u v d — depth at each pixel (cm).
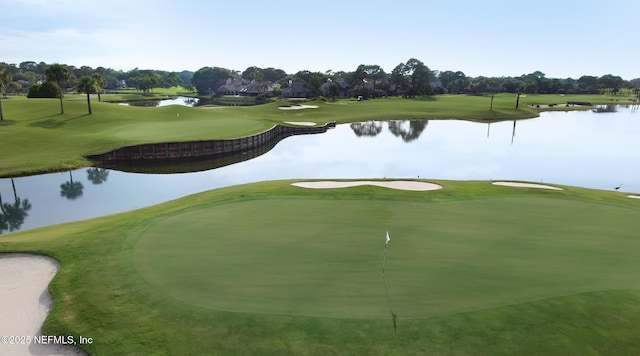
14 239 1989
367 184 3052
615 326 1225
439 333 1180
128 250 1734
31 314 1315
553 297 1356
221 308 1289
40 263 1662
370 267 1543
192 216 2173
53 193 3691
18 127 5912
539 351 1127
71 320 1270
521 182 3341
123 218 2284
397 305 1298
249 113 9725
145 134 5900
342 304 1302
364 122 9319
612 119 10238
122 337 1191
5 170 4134
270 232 1914
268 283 1430
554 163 5231
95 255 1695
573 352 1127
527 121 9794
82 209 3278
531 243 1795
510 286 1419
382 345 1137
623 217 2198
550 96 18050
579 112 12188
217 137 5759
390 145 6500
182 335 1187
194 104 15025
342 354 1109
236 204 2408
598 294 1379
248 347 1136
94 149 4947
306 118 9212
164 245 1778
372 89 17625
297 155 5709
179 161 5247
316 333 1178
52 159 4531
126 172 4644
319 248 1719
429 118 9900
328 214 2200
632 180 4472
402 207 2358
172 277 1488
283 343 1145
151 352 1130
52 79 7406
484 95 18350
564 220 2133
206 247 1745
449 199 2569
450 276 1480
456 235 1883
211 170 4806
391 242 1789
